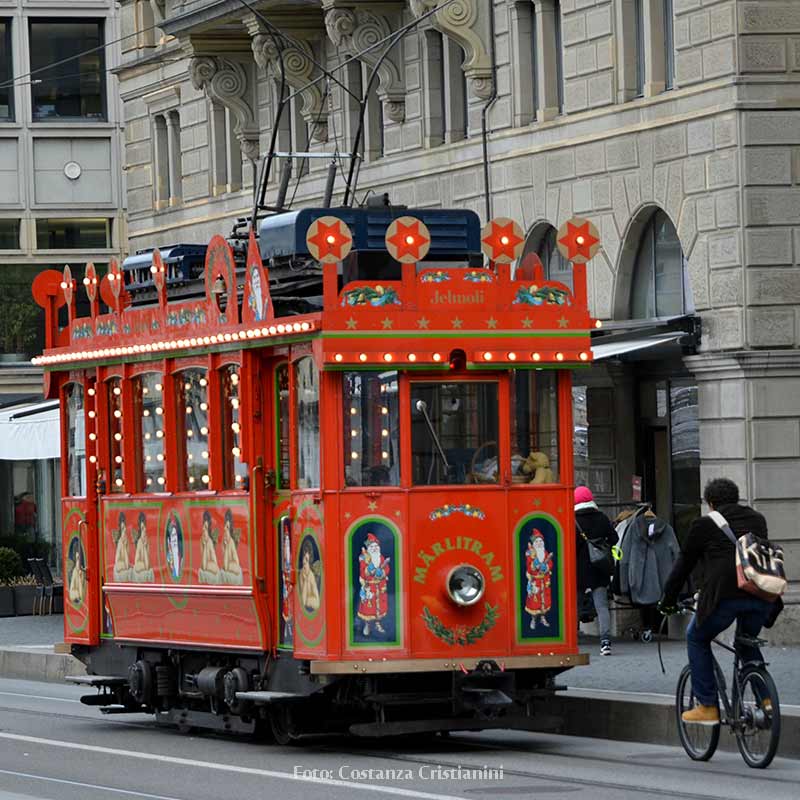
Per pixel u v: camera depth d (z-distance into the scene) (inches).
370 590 965.2
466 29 1809.8
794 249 1491.1
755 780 873.5
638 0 1630.2
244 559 1028.5
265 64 2102.6
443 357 969.5
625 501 1636.3
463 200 1857.8
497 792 847.7
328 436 963.3
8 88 3056.1
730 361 1485.0
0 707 1318.9
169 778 927.7
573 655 989.2
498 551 980.6
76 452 1242.6
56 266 3061.0
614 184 1636.3
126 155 2544.3
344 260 1017.5
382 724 963.3
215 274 1059.9
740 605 898.7
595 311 1664.6
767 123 1486.2
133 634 1157.7
